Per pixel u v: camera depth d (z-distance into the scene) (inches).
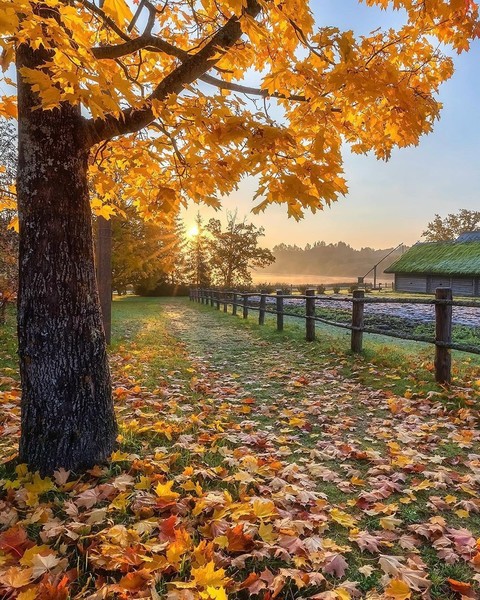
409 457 123.0
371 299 251.0
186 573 73.6
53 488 98.7
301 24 95.4
